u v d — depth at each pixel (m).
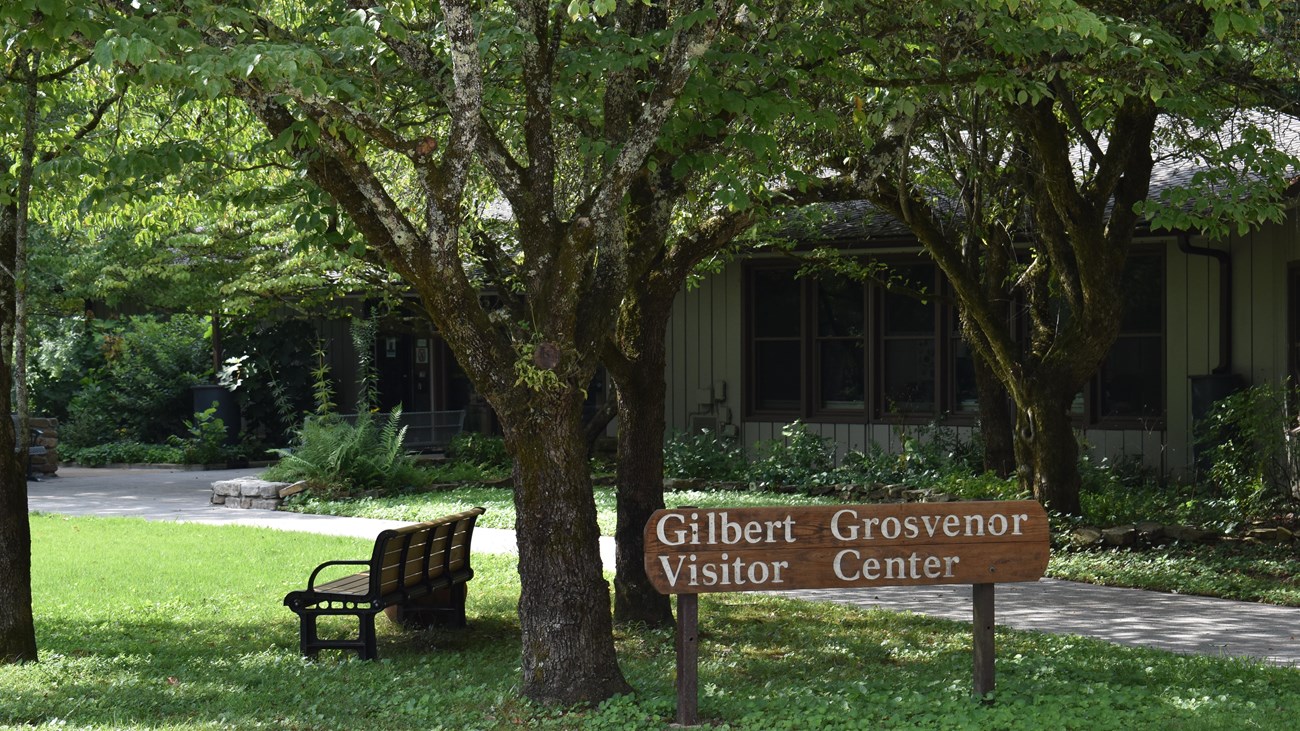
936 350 18.06
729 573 6.30
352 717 6.60
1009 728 6.10
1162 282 16.38
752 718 6.33
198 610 10.05
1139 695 6.77
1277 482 13.74
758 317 19.72
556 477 6.71
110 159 7.49
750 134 7.39
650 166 7.19
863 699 6.82
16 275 7.82
